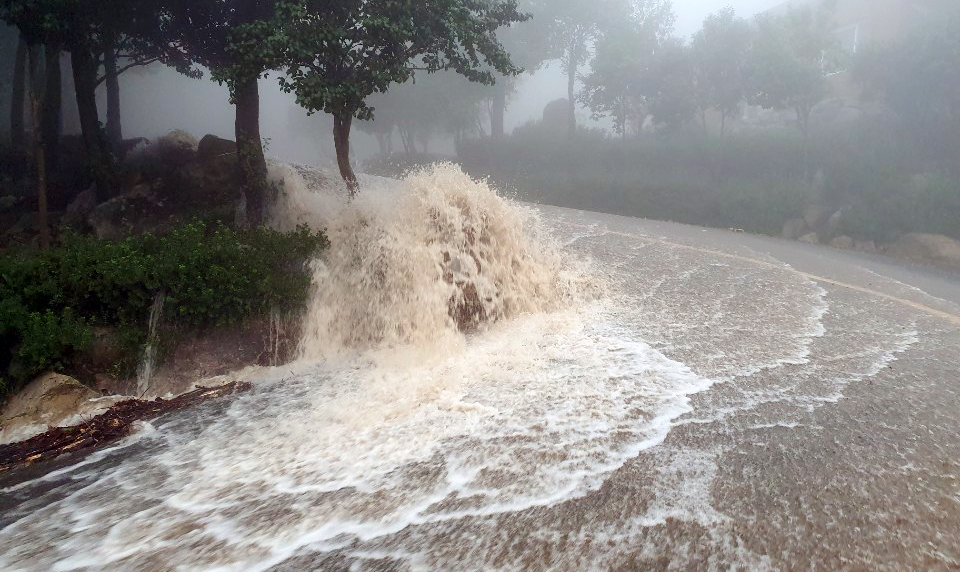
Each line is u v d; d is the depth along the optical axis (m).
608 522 3.15
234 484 3.70
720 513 3.21
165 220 9.59
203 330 5.59
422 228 6.70
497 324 6.76
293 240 6.76
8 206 11.36
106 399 4.88
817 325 6.89
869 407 4.61
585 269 8.84
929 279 11.37
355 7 8.05
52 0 8.41
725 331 6.53
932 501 3.31
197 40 10.53
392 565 2.87
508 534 3.08
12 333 4.93
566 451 3.93
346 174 9.12
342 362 5.81
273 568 2.88
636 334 6.39
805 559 2.83
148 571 2.90
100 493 3.65
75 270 5.29
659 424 4.30
